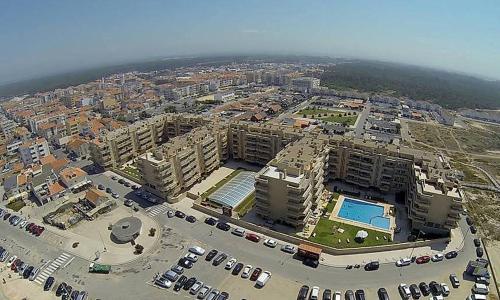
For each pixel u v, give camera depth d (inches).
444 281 3548.2
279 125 6476.4
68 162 6865.2
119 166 6860.2
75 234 4603.8
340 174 5644.7
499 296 3329.2
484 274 3531.0
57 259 4114.2
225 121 7170.3
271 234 4377.5
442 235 4259.4
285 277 3668.8
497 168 6983.3
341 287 3506.4
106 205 5142.7
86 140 7834.6
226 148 6653.5
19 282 3772.1
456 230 4439.0
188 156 5565.9
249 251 4121.6
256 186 4571.9
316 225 4574.3
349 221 4662.9
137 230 4443.9
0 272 3944.4
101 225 4805.6
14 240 4549.7
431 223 4259.4
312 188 4645.7
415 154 5004.9
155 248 4237.2
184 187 5644.7
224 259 3996.1
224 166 6604.3
